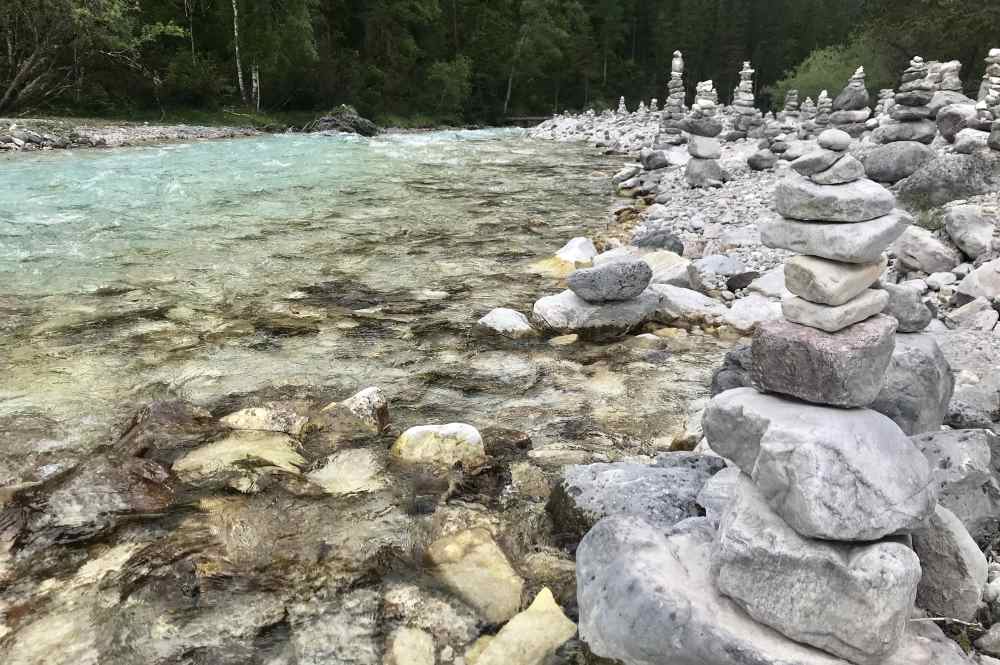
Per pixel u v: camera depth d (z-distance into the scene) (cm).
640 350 629
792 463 234
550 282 834
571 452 450
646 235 943
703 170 1405
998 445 339
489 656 272
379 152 2142
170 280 803
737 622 240
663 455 400
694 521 303
